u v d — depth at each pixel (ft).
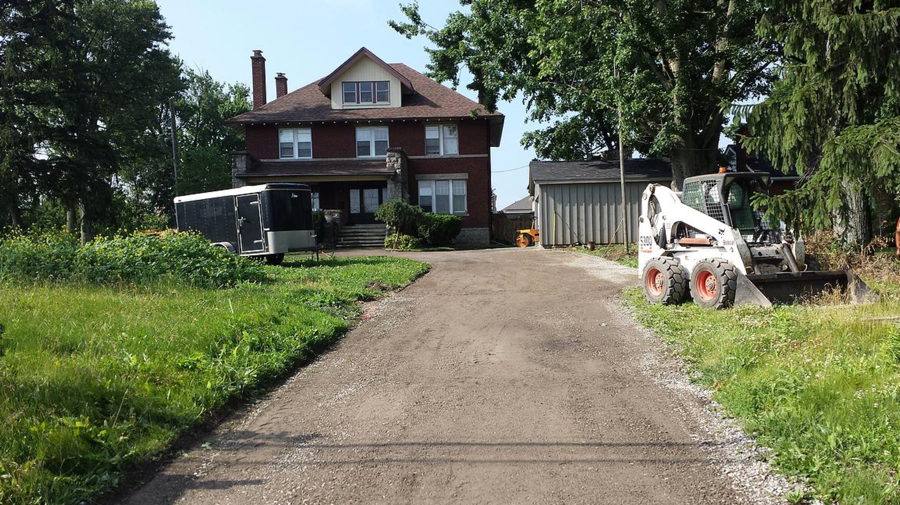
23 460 14.32
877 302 30.19
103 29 118.73
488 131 106.42
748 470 14.71
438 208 105.81
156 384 20.26
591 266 60.44
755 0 41.88
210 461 16.38
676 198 38.68
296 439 17.81
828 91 37.73
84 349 22.76
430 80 114.32
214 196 62.69
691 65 68.03
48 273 38.86
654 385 21.79
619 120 68.64
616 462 15.51
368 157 105.09
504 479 14.73
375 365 25.84
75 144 103.91
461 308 38.91
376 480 14.89
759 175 35.83
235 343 26.40
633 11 65.21
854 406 16.55
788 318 26.73
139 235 48.24
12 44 93.97
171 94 136.15
